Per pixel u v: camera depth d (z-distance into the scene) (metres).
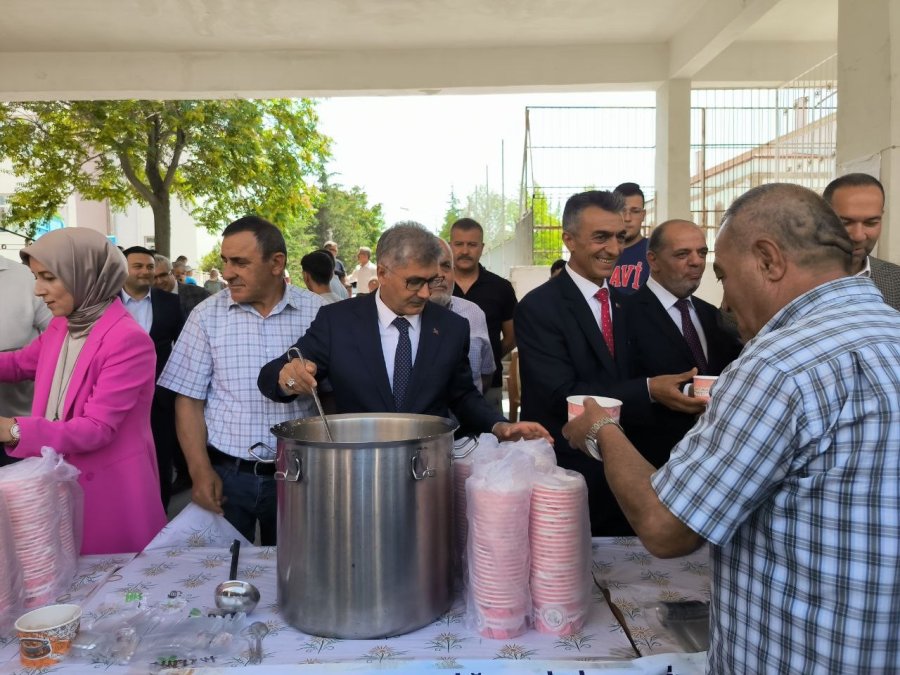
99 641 1.17
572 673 1.10
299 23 6.12
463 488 1.41
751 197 1.02
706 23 5.70
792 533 0.88
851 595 0.85
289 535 1.25
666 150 6.70
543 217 8.09
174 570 1.55
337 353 1.91
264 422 2.09
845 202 2.21
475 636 1.25
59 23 6.09
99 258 1.75
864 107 3.79
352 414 1.48
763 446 0.87
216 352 2.09
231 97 7.07
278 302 2.16
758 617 0.93
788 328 0.93
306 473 1.21
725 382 0.94
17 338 2.52
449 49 6.74
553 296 2.27
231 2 5.70
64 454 1.72
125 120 9.68
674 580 1.49
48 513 1.38
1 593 1.24
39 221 11.45
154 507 1.90
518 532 1.23
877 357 0.86
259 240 2.02
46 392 1.80
